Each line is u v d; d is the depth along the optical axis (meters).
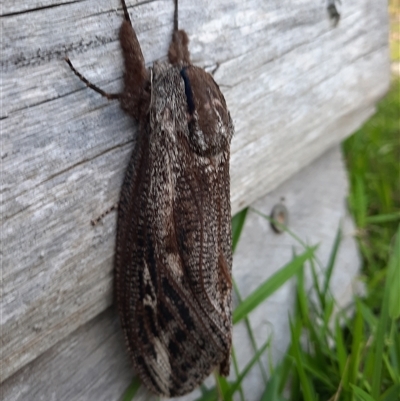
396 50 0.41
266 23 0.15
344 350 0.16
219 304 0.12
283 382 0.15
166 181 0.11
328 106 0.19
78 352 0.12
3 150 0.09
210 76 0.11
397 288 0.13
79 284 0.11
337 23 0.18
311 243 0.21
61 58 0.10
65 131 0.10
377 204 0.27
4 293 0.10
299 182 0.20
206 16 0.13
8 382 0.11
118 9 0.11
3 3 0.09
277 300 0.19
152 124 0.11
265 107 0.16
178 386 0.12
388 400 0.13
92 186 0.11
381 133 0.32
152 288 0.11
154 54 0.12
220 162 0.11
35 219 0.10
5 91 0.09
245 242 0.18
